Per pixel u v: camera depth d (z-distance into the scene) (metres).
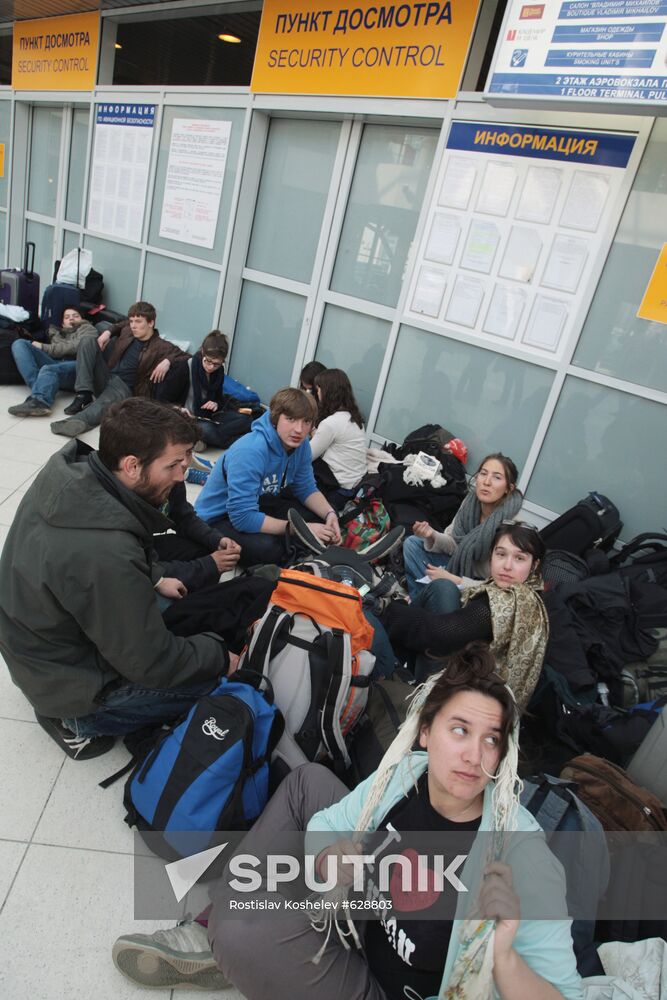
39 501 1.58
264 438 2.83
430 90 3.52
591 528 3.00
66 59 6.30
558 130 3.09
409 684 1.96
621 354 3.10
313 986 1.21
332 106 4.00
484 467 2.77
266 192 4.79
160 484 1.64
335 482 3.52
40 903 1.47
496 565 2.19
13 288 5.97
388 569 3.06
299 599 1.84
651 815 1.58
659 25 2.43
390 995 1.22
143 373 4.76
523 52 2.78
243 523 2.79
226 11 4.84
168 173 5.35
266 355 5.06
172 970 1.35
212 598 2.26
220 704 1.64
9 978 1.32
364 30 3.74
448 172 3.52
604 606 2.51
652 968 1.30
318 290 4.51
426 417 3.92
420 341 3.85
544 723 2.21
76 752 1.87
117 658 1.63
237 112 4.68
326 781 1.48
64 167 6.76
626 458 3.16
